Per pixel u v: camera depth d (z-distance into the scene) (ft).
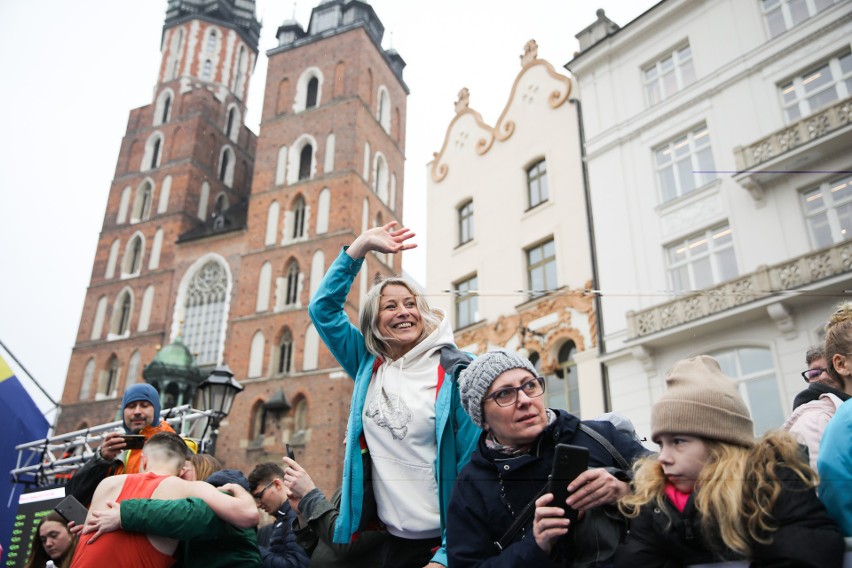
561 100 47.75
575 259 42.42
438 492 9.20
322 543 10.30
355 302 96.22
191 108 149.69
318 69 131.75
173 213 138.41
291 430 90.84
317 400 95.20
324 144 123.95
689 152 31.89
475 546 7.71
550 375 41.70
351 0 136.87
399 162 137.28
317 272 113.70
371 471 9.90
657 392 27.96
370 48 133.28
